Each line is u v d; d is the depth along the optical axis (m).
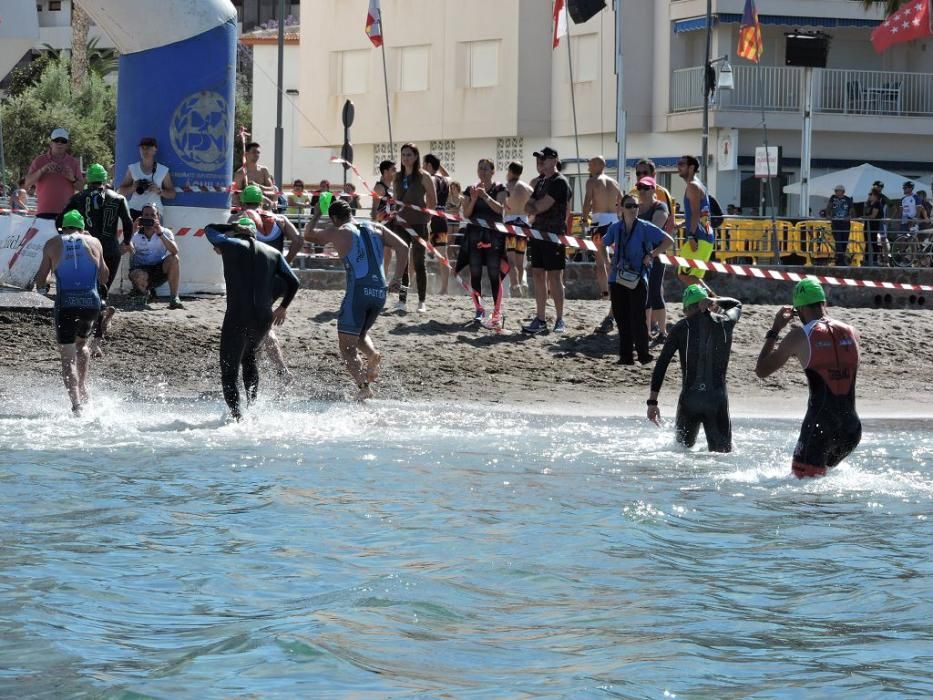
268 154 77.25
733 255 34.84
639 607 8.30
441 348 22.91
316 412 18.14
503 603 8.37
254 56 77.50
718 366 15.09
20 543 9.96
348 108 40.50
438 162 25.91
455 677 6.79
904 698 6.50
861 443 16.02
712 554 9.86
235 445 15.21
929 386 22.47
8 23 26.91
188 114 25.62
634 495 12.27
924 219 38.34
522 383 21.27
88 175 20.86
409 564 9.39
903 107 55.25
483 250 24.23
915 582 8.99
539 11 58.09
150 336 22.62
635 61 55.56
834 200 40.72
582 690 6.57
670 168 55.41
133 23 25.14
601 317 25.42
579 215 34.81
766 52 55.12
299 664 6.94
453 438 16.03
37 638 7.45
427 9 61.06
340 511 11.38
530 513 11.33
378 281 19.27
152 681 6.66
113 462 13.91
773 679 6.80
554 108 58.34
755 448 15.47
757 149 38.78
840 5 53.94
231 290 17.12
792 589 8.79
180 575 9.02
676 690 6.60
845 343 13.48
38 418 17.08
